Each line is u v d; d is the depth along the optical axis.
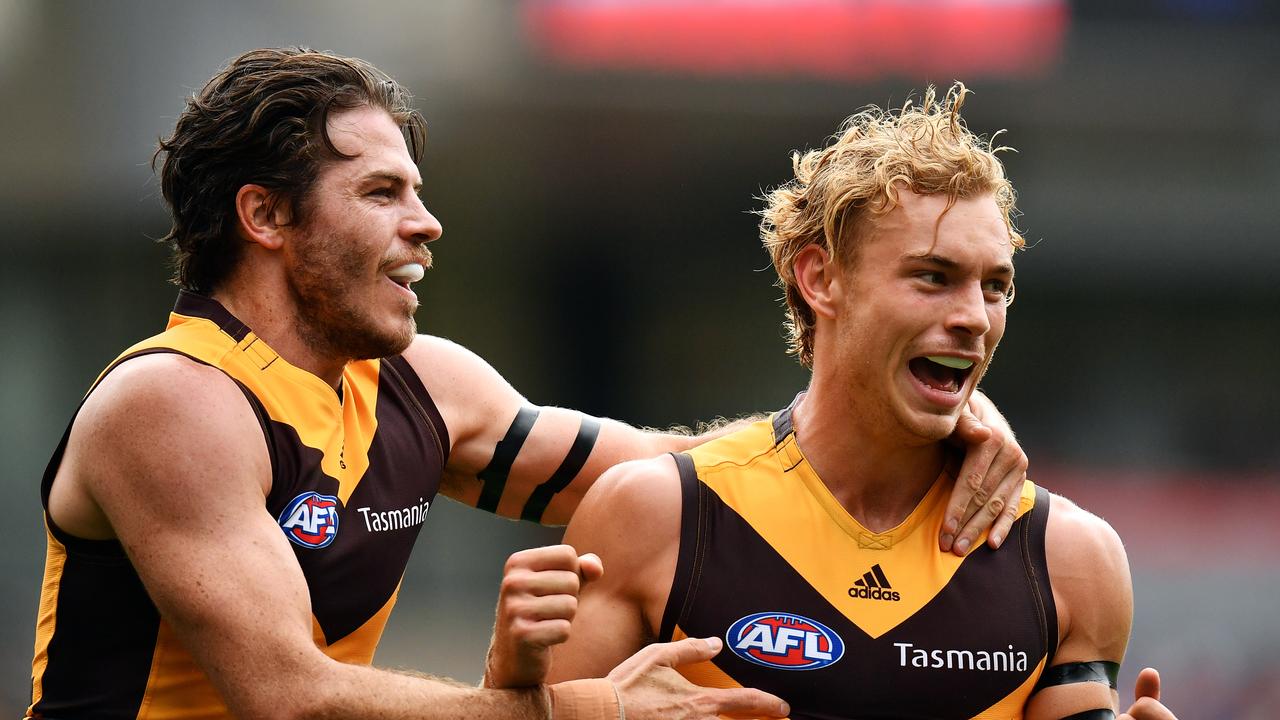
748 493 10.27
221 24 50.31
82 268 57.56
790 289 10.99
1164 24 55.66
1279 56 55.72
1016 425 65.75
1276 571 54.69
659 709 9.44
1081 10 55.22
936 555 10.21
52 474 10.36
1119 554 10.44
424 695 9.47
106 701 10.23
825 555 10.10
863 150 10.09
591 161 57.09
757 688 9.86
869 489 10.26
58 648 10.40
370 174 10.69
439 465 11.64
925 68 54.09
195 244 10.88
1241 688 48.00
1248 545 58.00
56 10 49.28
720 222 60.41
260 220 10.63
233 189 10.66
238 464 9.81
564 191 58.53
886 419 9.93
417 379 11.77
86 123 50.84
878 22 53.56
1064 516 10.51
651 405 63.75
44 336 57.66
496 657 9.63
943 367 10.08
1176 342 64.94
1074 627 10.29
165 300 58.38
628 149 56.53
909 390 9.83
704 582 10.02
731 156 56.97
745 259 62.06
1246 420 64.50
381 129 10.88
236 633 9.36
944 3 53.78
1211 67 56.06
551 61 53.22
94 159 51.81
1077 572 10.29
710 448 10.64
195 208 10.85
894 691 9.81
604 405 63.88
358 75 10.95
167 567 9.55
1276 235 60.75
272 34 50.75
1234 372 64.69
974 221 9.70
